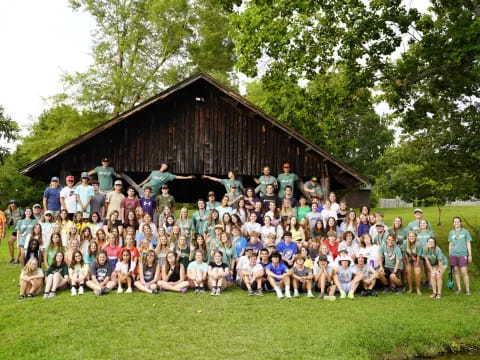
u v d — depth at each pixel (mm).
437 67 16516
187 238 12305
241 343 7727
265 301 10438
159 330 8312
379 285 11805
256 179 15320
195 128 15719
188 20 30469
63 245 12273
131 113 14977
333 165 16156
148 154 15359
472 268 14133
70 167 14930
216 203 13500
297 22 17234
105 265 11258
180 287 11219
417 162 18984
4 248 19750
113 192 13664
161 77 30141
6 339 7930
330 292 10961
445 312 9734
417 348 8172
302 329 8430
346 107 18906
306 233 12695
